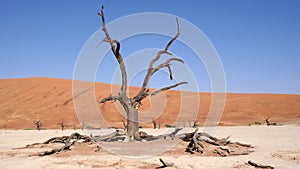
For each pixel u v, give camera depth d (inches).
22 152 586.6
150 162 446.6
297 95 3176.7
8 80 3479.3
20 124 2276.1
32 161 466.6
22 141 880.9
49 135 1138.0
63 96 2901.1
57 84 3250.5
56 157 502.6
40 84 3257.9
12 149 644.7
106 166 418.6
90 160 465.4
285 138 808.3
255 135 940.0
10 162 459.2
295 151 546.0
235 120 2292.1
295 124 1795.0
